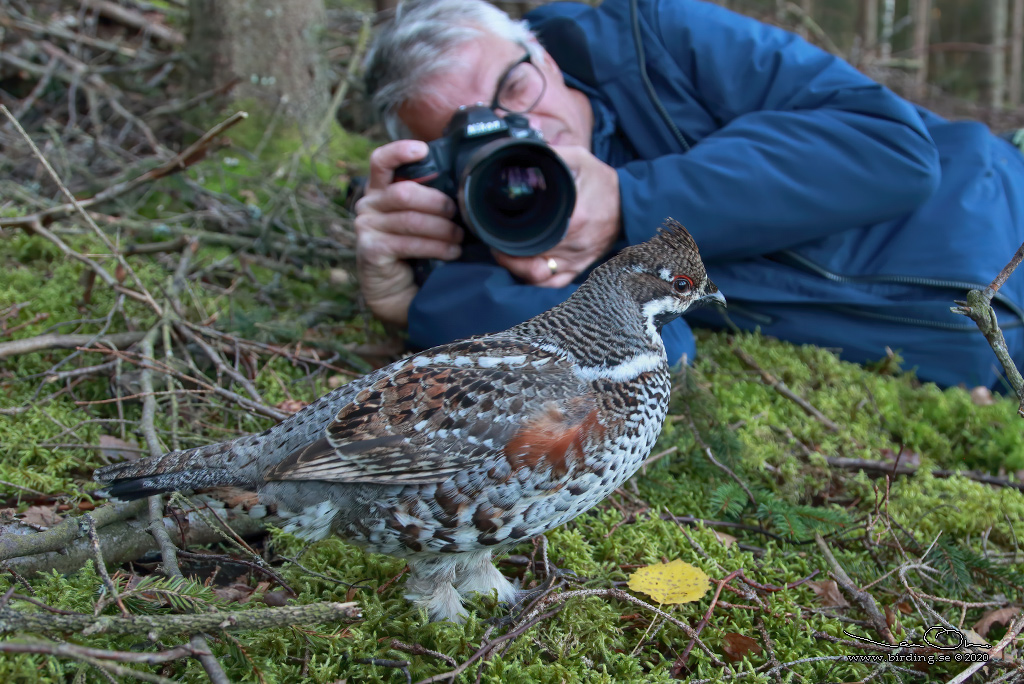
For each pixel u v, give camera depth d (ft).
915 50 7.50
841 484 2.51
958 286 2.77
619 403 1.80
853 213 2.68
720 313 3.07
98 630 1.43
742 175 2.60
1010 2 9.07
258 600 1.85
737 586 2.00
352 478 1.66
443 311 2.54
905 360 3.01
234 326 2.80
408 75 2.68
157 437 2.18
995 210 2.89
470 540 1.72
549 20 2.99
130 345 2.57
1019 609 1.98
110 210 3.40
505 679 1.68
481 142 2.46
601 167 2.59
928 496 2.42
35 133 3.81
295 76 4.00
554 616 1.85
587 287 1.91
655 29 2.95
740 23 2.97
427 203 2.51
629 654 1.82
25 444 2.23
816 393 2.88
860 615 1.98
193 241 2.99
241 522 2.05
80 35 4.09
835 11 9.55
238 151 3.81
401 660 1.70
